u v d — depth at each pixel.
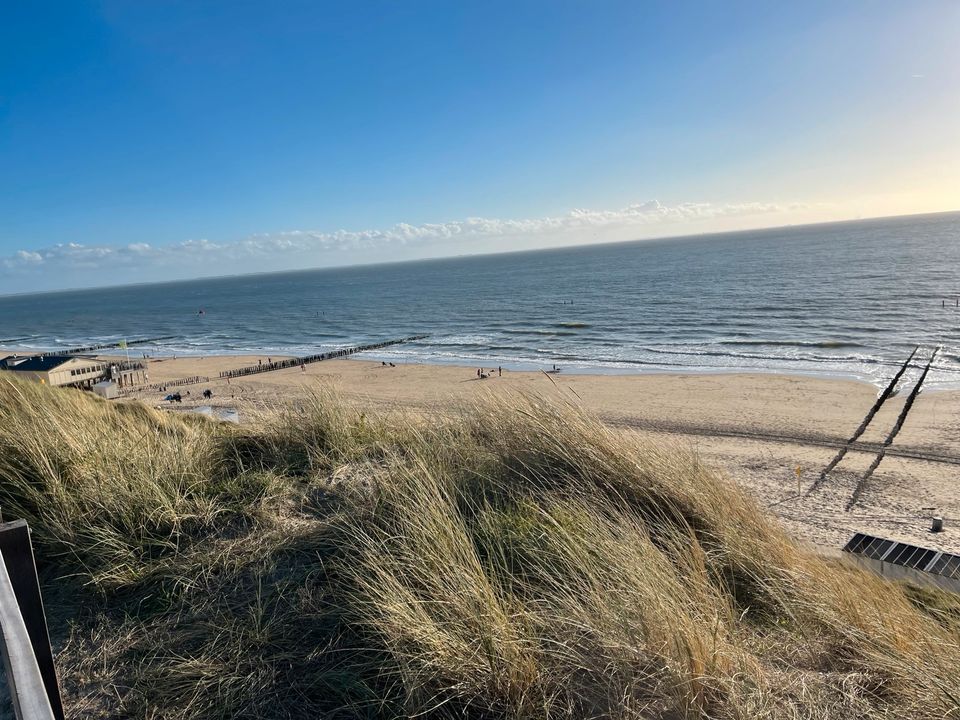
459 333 71.50
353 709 2.08
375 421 5.42
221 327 102.81
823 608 2.72
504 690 2.08
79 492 3.42
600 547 2.78
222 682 2.20
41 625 1.92
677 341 52.59
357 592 2.56
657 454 4.09
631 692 2.02
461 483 3.75
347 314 106.81
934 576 7.62
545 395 4.82
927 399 27.98
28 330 122.44
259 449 4.84
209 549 3.10
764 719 1.93
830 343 45.09
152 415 6.38
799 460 20.53
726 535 3.25
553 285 127.62
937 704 2.10
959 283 72.56
